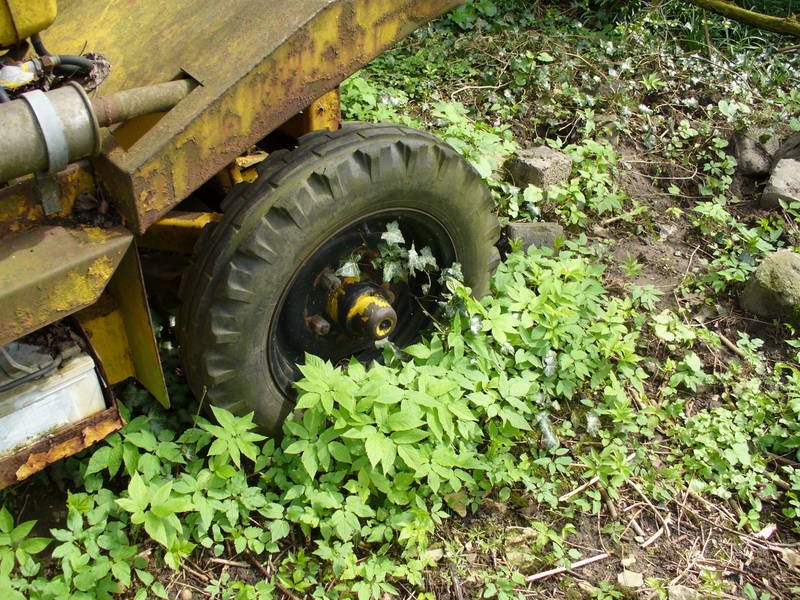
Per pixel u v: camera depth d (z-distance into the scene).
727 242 4.43
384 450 2.68
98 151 2.01
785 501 3.27
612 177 4.92
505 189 4.34
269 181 2.54
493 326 3.21
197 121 2.19
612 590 2.84
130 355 2.69
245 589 2.56
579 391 3.58
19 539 2.43
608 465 3.19
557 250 4.25
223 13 2.53
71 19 2.91
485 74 5.57
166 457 2.73
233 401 2.80
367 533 2.79
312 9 2.32
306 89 2.41
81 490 2.86
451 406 2.89
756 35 6.59
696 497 3.26
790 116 5.39
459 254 3.22
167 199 2.22
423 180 2.81
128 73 2.53
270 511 2.75
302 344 3.03
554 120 5.20
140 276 2.29
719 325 4.08
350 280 2.97
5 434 2.25
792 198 4.72
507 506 3.10
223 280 2.53
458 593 2.77
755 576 2.98
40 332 2.33
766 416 3.56
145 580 2.54
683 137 5.20
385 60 5.61
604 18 6.58
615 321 3.63
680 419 3.57
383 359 3.34
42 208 2.14
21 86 2.21
